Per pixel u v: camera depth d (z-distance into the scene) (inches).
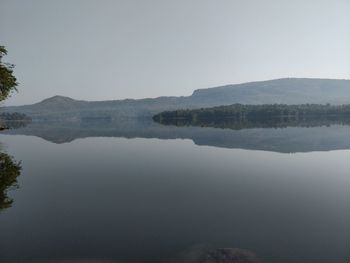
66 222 586.9
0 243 495.8
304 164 1211.9
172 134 3157.0
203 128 4325.8
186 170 1110.4
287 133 2940.5
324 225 561.9
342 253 453.7
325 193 780.6
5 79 1856.5
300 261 429.7
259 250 465.4
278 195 766.5
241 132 3206.2
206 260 431.8
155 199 738.2
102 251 465.4
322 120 6845.5
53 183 912.3
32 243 494.6
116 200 729.6
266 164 1220.5
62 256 451.5
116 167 1184.2
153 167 1178.6
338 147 1748.3
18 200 732.7
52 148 1838.1
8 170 1122.7
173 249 471.5
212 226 561.0
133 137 2800.2
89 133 3516.2
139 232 536.4
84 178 984.3
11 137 2738.7
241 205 687.1
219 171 1085.1
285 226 559.5
